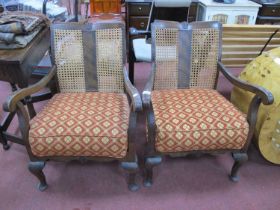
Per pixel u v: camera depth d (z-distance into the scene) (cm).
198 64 160
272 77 143
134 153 124
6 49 133
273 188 147
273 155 155
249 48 196
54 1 240
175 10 203
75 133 117
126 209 135
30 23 147
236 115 129
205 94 150
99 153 122
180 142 123
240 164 140
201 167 160
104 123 121
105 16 293
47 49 169
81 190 144
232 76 145
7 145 170
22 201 137
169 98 145
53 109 131
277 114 139
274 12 293
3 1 223
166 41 154
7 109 107
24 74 132
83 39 149
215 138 124
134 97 115
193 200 140
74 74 153
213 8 279
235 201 140
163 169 158
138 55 193
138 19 288
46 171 155
